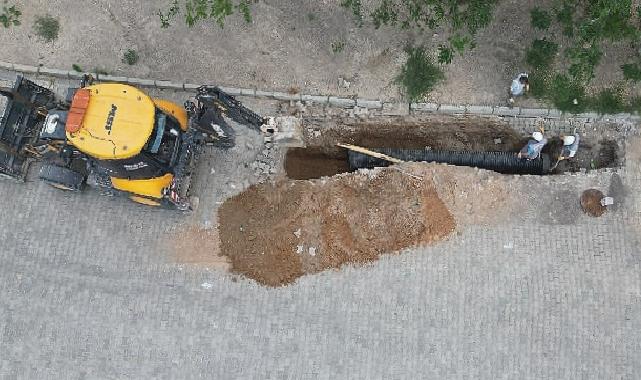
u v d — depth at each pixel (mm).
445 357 12891
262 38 14227
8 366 13102
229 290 13320
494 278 13156
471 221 13422
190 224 13633
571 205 13445
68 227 13695
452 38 13820
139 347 13109
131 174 12211
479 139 14750
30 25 14422
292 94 14062
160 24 14336
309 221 13391
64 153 12641
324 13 14234
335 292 13227
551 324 12945
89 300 13352
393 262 13297
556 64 13891
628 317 12922
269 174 13914
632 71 13688
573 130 13930
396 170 13648
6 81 13805
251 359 13008
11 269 13516
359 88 14031
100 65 14250
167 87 14164
